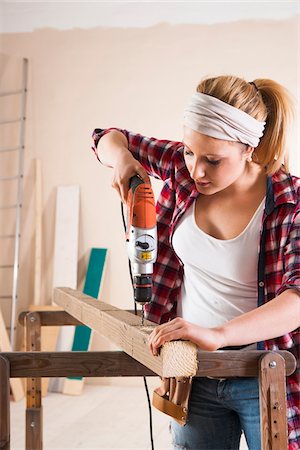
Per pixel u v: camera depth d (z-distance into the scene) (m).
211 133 1.78
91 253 6.16
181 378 2.08
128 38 6.14
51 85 6.30
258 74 5.90
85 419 4.87
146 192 1.93
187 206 2.04
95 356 2.05
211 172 1.84
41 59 6.32
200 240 2.01
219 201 1.99
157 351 1.63
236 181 1.95
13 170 6.36
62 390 5.72
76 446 4.18
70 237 6.17
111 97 6.18
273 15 5.87
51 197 6.30
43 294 6.30
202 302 2.05
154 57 6.09
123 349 1.94
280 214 1.92
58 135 6.29
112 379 6.02
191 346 1.60
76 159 6.25
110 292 6.16
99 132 2.38
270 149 1.93
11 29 6.37
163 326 1.63
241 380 1.99
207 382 2.08
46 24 6.30
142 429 4.60
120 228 6.17
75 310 2.59
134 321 1.98
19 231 6.26
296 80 5.84
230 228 1.97
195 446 2.15
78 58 6.24
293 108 1.97
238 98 1.83
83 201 6.23
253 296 1.98
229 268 1.97
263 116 1.89
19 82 6.35
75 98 6.25
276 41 5.87
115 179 2.07
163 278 2.15
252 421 2.00
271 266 1.93
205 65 5.99
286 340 1.92
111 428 4.62
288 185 1.93
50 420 4.84
